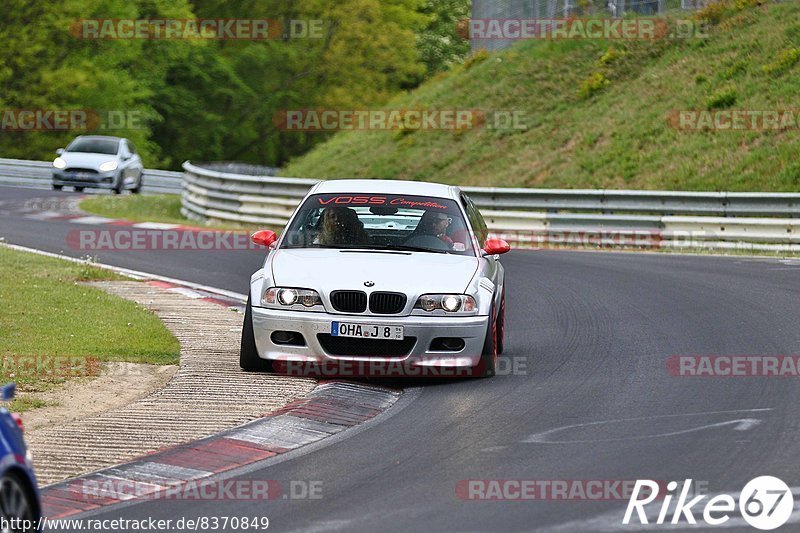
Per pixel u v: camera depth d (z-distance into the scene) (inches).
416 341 1218.6
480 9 5880.9
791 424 1013.2
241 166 5177.2
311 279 1243.2
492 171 4131.4
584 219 2960.1
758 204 2773.1
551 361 1344.7
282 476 874.8
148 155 7253.9
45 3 6830.7
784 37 3964.1
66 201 3742.6
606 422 1035.3
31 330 1469.0
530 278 2133.4
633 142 3801.7
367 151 4849.9
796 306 1711.4
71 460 924.0
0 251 2304.4
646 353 1375.5
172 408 1106.1
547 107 4431.6
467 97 4815.5
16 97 6820.9
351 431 1027.9
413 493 820.0
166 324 1589.6
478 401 1139.3
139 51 7352.4
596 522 745.0
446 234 1352.1
